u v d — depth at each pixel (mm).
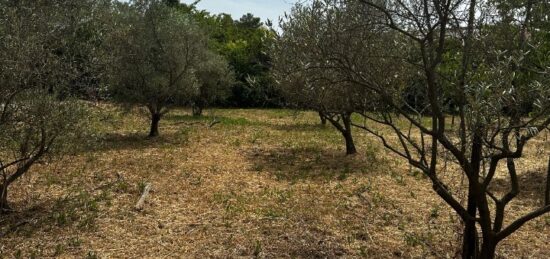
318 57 3797
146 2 14016
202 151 12188
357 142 14180
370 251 5520
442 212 7031
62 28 6051
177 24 14281
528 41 3738
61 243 5578
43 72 5582
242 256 5328
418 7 3699
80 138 6281
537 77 3746
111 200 7387
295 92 4301
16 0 5734
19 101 5527
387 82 3971
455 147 3791
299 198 7781
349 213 6984
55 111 5707
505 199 4148
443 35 3605
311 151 12531
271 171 9922
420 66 3760
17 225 6055
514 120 3449
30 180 8328
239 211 6980
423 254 5457
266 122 20500
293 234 6031
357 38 3748
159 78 13992
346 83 4047
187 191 8133
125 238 5820
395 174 9570
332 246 5652
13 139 5719
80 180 8562
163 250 5473
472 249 4617
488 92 3467
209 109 29641
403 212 7043
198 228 6230
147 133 15453
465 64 3729
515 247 5680
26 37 5445
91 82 6781
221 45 34812
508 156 3594
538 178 9328
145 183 8406
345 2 3756
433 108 3756
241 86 32031
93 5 6988
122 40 12758
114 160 10430
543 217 6805
